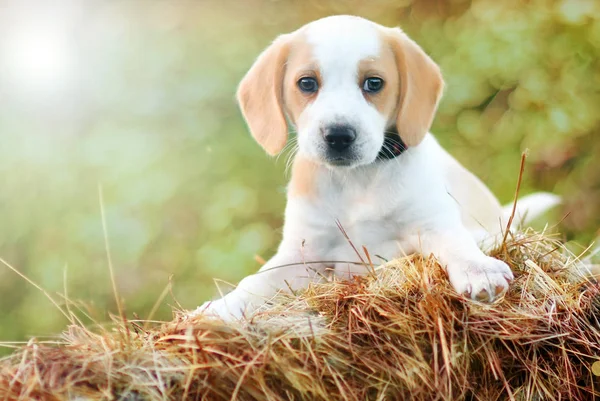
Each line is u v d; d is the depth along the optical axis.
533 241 3.17
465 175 3.96
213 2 7.16
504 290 2.80
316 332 2.59
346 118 3.15
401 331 2.60
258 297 3.29
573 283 2.98
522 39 6.35
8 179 6.70
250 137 6.80
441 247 3.20
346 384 2.49
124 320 2.71
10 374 2.45
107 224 6.41
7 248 6.79
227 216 6.63
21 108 6.89
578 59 6.38
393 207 3.44
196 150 6.75
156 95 6.67
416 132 3.37
